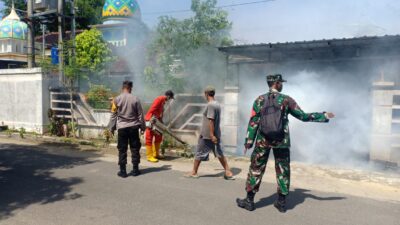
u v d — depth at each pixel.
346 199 5.34
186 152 8.86
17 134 11.77
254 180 4.75
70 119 11.80
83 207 4.94
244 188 5.90
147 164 7.82
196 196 5.44
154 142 8.23
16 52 30.30
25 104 12.27
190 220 4.46
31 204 5.08
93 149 9.73
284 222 4.41
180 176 6.71
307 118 4.64
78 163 7.91
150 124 7.98
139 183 6.19
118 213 4.70
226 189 5.83
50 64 12.47
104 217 4.56
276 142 4.66
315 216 4.62
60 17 13.77
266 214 4.68
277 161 4.76
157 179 6.47
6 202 5.18
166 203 5.11
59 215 4.64
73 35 14.71
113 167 7.50
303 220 4.48
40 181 6.35
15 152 9.26
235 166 7.60
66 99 11.96
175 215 4.63
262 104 4.77
